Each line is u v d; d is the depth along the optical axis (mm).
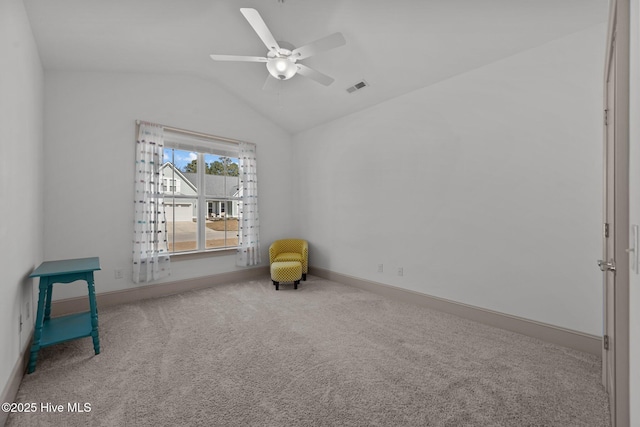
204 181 4125
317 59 2979
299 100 3943
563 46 2168
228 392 1648
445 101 2887
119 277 3277
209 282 4004
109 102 3244
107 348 2176
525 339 2301
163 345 2229
